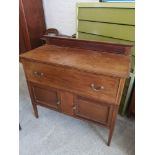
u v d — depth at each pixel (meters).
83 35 1.62
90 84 1.00
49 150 1.26
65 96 1.18
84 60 1.05
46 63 1.06
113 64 1.00
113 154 1.21
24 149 1.27
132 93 1.40
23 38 2.32
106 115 1.10
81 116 1.22
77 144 1.30
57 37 1.30
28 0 2.06
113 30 1.40
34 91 1.35
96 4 1.41
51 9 2.19
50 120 1.55
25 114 1.64
